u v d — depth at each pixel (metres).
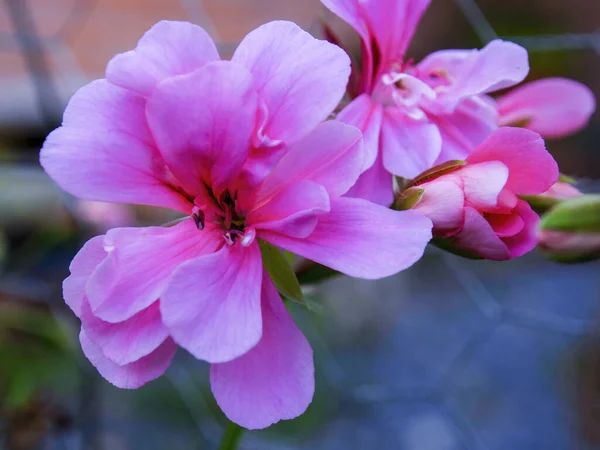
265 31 0.15
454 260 0.37
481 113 0.17
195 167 0.15
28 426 0.29
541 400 0.37
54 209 0.35
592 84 0.42
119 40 0.43
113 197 0.15
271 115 0.15
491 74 0.17
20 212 0.35
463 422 0.35
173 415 0.34
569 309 0.39
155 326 0.15
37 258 0.35
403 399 0.35
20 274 0.34
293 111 0.15
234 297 0.15
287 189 0.15
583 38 0.32
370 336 0.39
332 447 0.35
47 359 0.30
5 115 0.37
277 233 0.15
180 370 0.35
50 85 0.32
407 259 0.15
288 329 0.15
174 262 0.15
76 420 0.29
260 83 0.15
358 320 0.40
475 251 0.16
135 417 0.33
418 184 0.16
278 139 0.15
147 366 0.15
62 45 0.36
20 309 0.31
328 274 0.17
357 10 0.17
